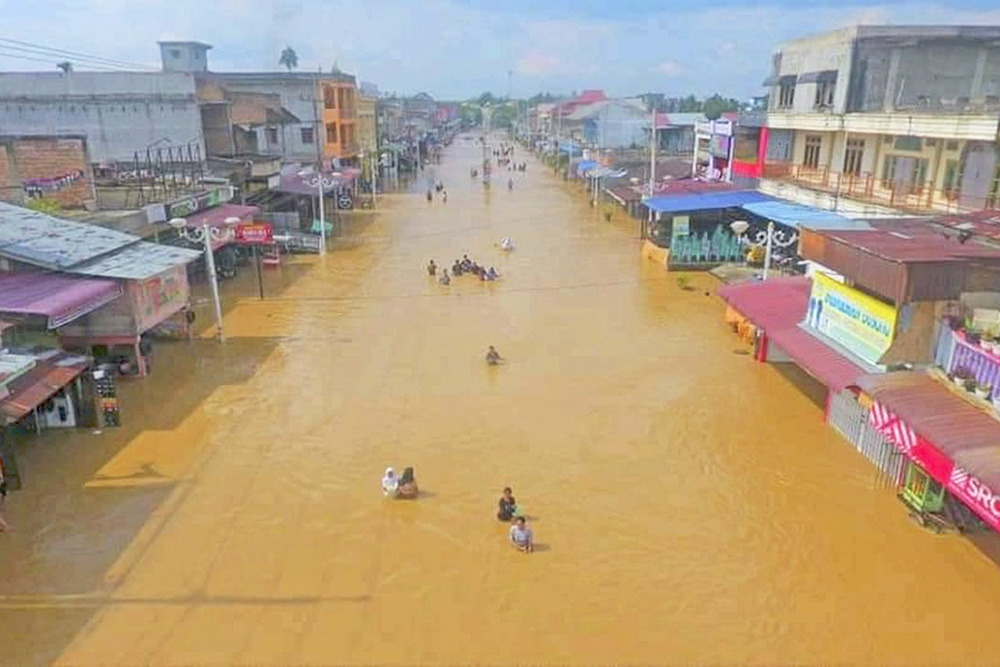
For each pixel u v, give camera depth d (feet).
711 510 56.80
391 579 48.78
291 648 42.57
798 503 57.72
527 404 76.48
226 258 131.64
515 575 49.19
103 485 60.18
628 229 187.11
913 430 52.65
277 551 51.70
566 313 110.42
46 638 43.19
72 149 105.40
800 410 75.10
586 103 417.90
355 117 250.16
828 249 68.28
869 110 127.13
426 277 133.28
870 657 41.83
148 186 124.67
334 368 86.84
